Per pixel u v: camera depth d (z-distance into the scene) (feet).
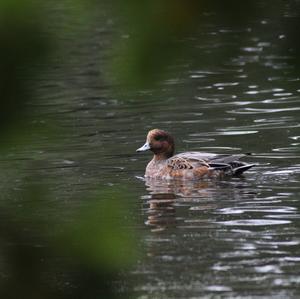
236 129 80.79
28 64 14.92
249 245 43.34
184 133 80.53
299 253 41.37
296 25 16.34
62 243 15.87
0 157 18.33
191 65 112.68
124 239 16.28
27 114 15.30
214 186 61.05
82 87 105.19
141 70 15.28
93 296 15.16
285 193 57.06
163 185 61.77
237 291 35.01
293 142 73.97
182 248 42.75
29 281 15.21
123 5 14.88
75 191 58.34
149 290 35.32
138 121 87.04
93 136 80.38
